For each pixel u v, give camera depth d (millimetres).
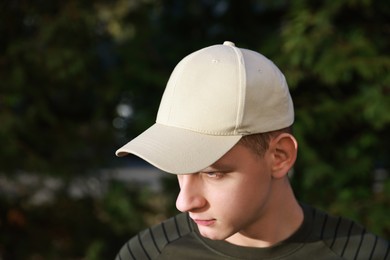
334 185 4203
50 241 4660
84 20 4414
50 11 4547
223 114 1511
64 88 4648
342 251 1722
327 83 4141
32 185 4641
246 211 1535
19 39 4469
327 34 4086
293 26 4129
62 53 4352
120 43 4672
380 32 4250
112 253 4629
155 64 4633
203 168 1454
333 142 4340
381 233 4012
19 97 4418
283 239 1695
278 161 1579
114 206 4492
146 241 1828
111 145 4773
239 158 1508
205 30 4738
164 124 1567
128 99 4680
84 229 4664
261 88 1539
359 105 4148
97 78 4688
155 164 1464
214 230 1538
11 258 4660
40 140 4668
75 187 4734
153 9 4711
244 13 4664
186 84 1552
